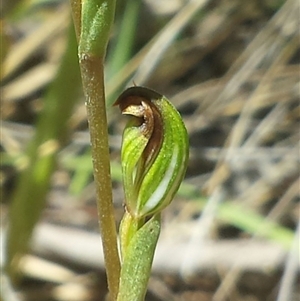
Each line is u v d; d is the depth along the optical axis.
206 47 0.19
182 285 0.16
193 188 0.15
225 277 0.15
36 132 0.13
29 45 0.17
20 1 0.15
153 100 0.07
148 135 0.07
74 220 0.17
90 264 0.15
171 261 0.15
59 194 0.18
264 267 0.15
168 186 0.07
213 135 0.18
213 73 0.19
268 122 0.17
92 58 0.06
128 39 0.16
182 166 0.07
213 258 0.15
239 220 0.14
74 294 0.15
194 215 0.16
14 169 0.16
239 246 0.15
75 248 0.15
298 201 0.17
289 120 0.17
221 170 0.16
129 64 0.16
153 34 0.19
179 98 0.18
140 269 0.07
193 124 0.18
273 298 0.15
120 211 0.17
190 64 0.19
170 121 0.07
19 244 0.14
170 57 0.19
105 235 0.07
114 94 0.16
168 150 0.07
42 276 0.15
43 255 0.15
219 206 0.15
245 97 0.18
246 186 0.17
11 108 0.19
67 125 0.13
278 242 0.14
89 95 0.07
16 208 0.13
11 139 0.17
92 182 0.18
